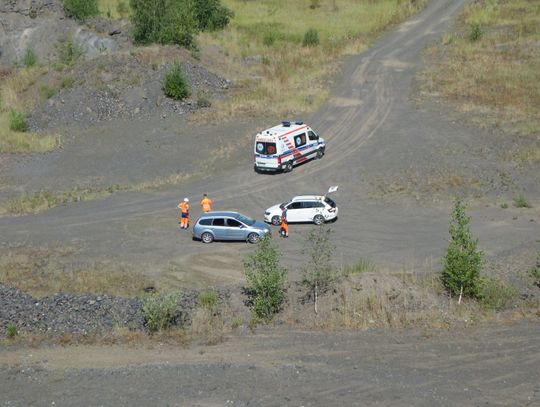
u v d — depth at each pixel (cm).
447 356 3188
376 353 3231
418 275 4175
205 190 6153
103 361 3228
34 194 6150
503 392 2836
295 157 6569
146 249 4888
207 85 8769
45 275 4356
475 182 5956
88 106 8138
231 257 4731
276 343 3381
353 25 11919
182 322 3666
